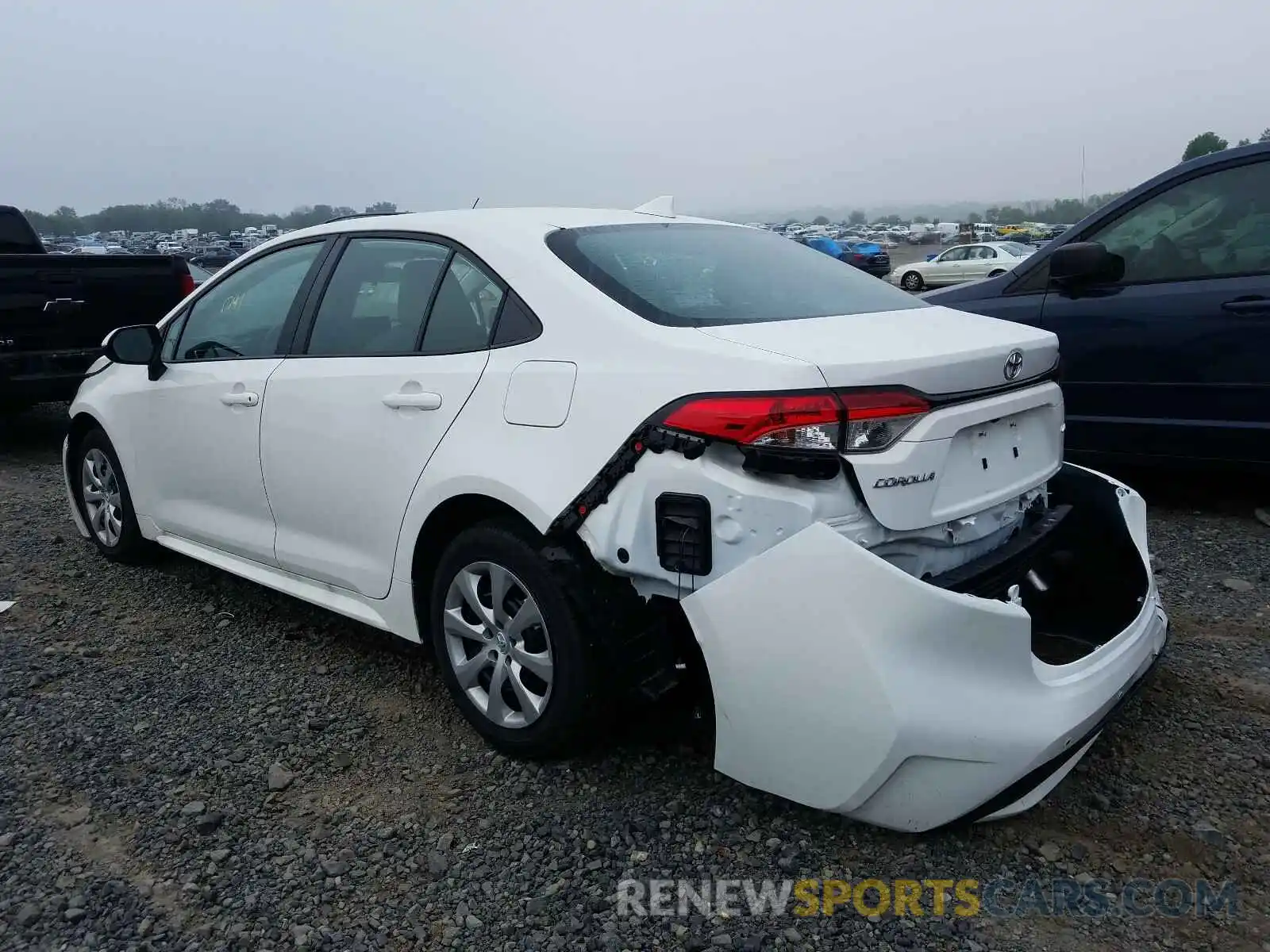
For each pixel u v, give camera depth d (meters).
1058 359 3.12
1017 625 2.38
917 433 2.49
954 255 30.81
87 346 7.81
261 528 3.89
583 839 2.70
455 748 3.18
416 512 3.15
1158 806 2.80
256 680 3.68
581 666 2.79
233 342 4.05
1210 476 5.92
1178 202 5.20
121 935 2.38
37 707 3.49
